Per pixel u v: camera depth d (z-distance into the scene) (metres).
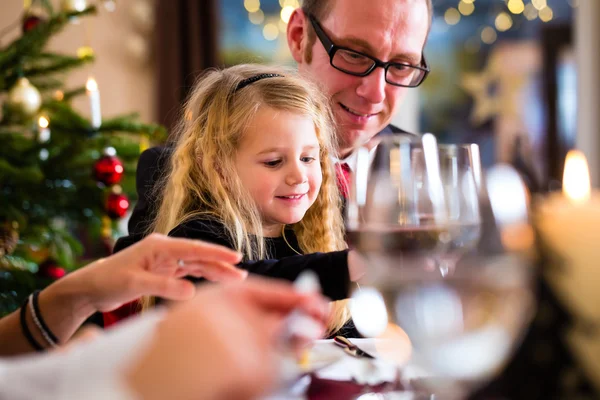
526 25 4.77
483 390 0.34
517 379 0.33
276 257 1.25
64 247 1.83
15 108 1.70
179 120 1.51
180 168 1.23
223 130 1.22
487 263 0.35
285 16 4.15
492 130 4.82
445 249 0.45
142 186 1.45
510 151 4.79
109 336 0.28
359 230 0.48
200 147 1.24
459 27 4.80
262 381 0.24
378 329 0.68
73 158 1.75
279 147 1.19
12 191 1.70
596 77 3.77
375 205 0.49
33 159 1.74
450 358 0.34
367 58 1.46
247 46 4.32
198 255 0.55
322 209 1.32
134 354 0.26
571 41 4.72
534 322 0.33
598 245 0.31
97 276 0.60
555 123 4.73
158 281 0.55
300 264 0.86
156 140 1.85
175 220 1.17
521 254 0.34
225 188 1.19
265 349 0.25
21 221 1.62
